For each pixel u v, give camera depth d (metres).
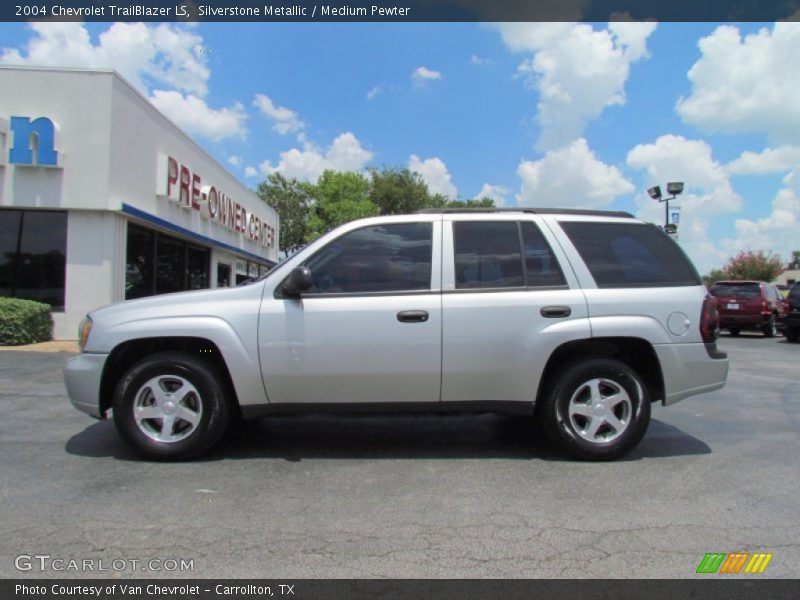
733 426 5.79
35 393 7.06
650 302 4.52
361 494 3.81
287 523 3.35
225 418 4.45
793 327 16.22
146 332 4.36
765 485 4.02
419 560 2.93
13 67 12.05
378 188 48.91
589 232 4.71
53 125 11.98
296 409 4.47
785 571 2.83
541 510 3.57
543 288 4.52
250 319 4.37
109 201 12.32
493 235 4.62
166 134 15.45
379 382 4.41
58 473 4.16
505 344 4.41
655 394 4.78
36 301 12.16
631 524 3.37
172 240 16.67
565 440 4.48
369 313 4.38
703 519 3.44
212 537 3.16
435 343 4.39
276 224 31.50
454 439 5.20
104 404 4.55
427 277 4.50
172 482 4.00
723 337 18.88
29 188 12.09
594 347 4.60
